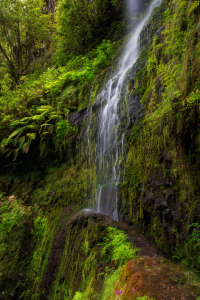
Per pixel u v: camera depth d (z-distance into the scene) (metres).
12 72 14.65
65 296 3.52
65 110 7.69
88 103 7.40
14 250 6.28
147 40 5.73
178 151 2.79
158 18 5.52
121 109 5.35
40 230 6.32
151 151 3.57
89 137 6.67
